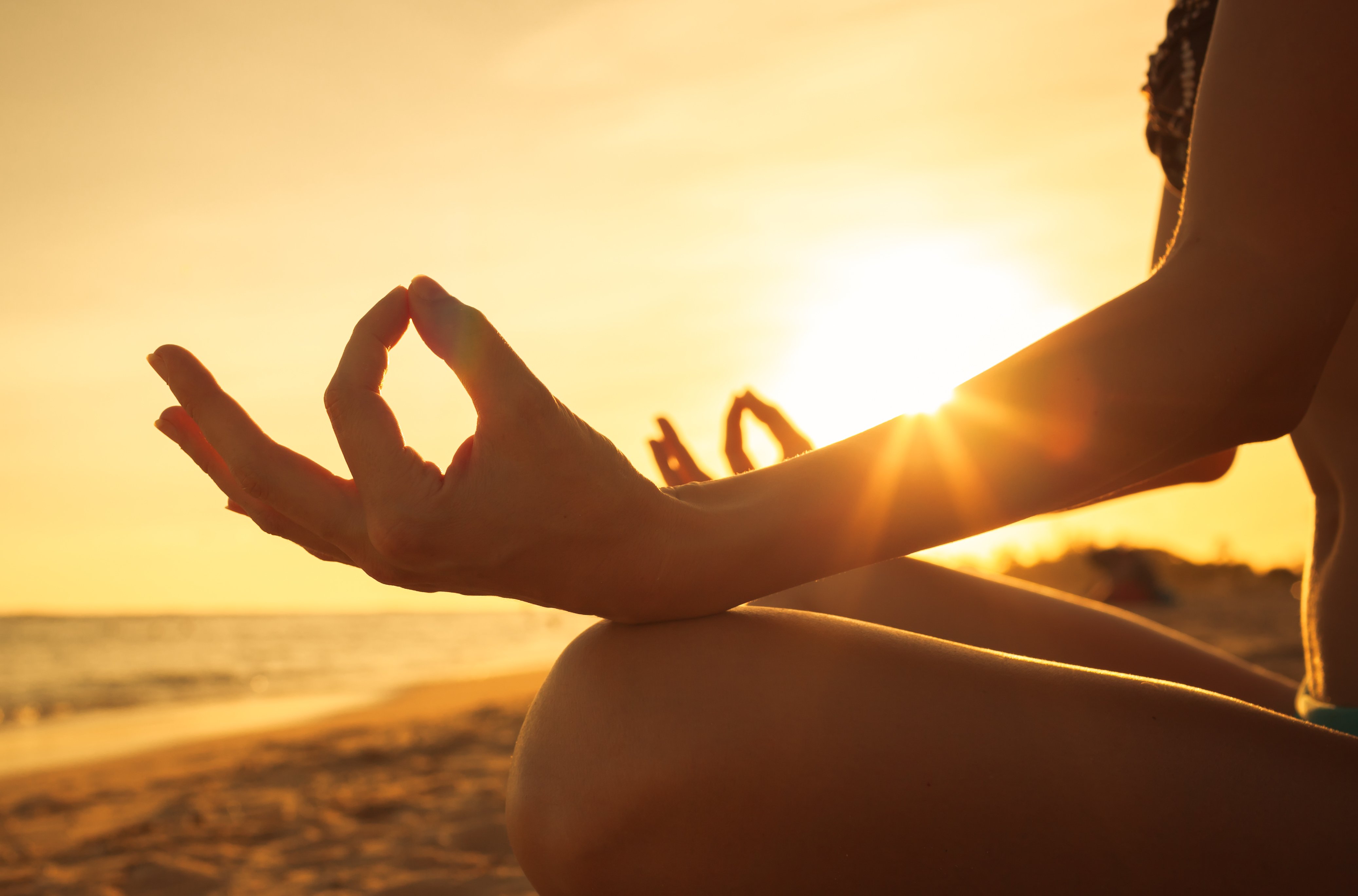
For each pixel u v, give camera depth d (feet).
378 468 1.47
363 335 1.50
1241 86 1.77
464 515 1.47
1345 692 2.65
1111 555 71.05
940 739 1.74
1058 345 1.76
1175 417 1.69
